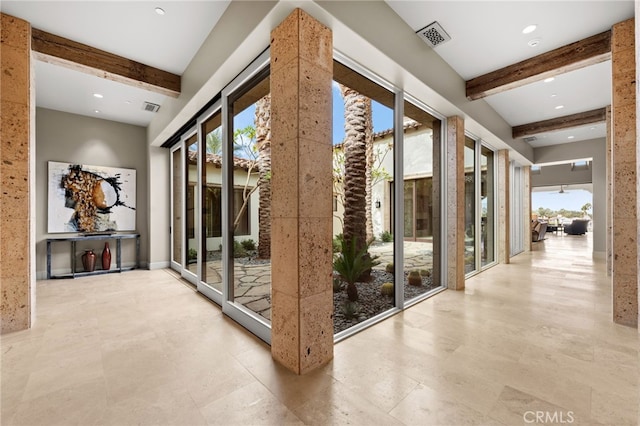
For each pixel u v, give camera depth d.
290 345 1.90
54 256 4.91
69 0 2.42
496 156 6.29
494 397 1.59
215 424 1.40
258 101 3.22
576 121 5.29
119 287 4.20
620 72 2.70
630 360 1.98
